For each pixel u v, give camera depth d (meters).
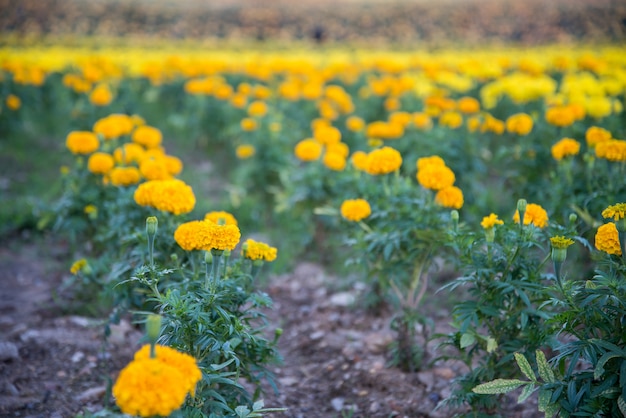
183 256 3.28
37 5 24.41
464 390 2.83
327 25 24.22
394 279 3.56
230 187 6.62
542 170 4.96
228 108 8.54
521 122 5.14
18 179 7.12
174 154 8.55
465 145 5.82
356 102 9.27
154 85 11.03
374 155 3.79
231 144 8.29
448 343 2.94
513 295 2.75
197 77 10.38
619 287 2.25
